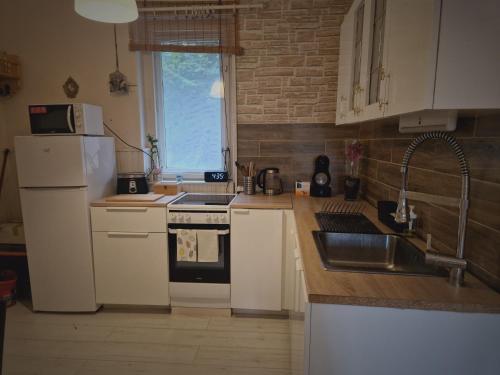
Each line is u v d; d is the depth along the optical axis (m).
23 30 2.65
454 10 0.83
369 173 2.37
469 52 0.84
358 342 0.95
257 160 2.75
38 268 2.34
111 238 2.30
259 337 2.12
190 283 2.32
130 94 2.69
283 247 2.23
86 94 2.71
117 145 2.75
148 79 2.76
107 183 2.55
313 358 0.97
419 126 1.34
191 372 1.79
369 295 0.93
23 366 1.85
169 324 2.26
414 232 1.53
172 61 2.75
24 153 2.19
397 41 1.08
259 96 2.67
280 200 2.38
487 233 1.00
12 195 2.87
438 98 0.87
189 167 2.92
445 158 1.26
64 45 2.65
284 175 2.75
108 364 1.86
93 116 2.40
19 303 2.54
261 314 2.39
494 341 0.90
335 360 0.97
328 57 2.58
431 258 1.02
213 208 2.21
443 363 0.94
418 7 0.92
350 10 1.92
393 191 1.87
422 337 0.93
